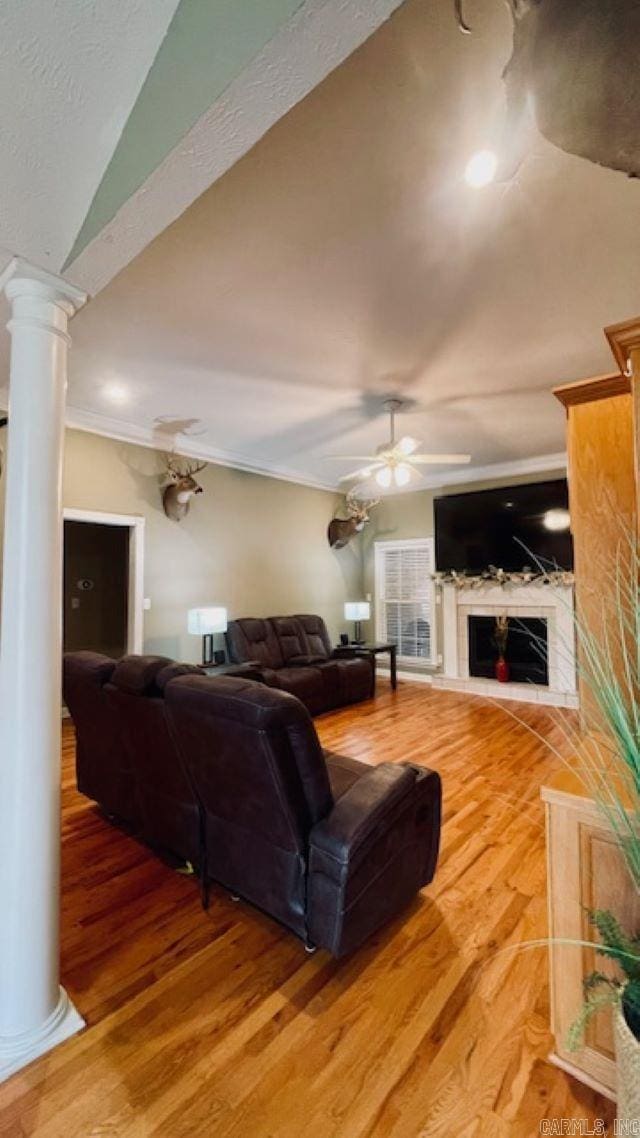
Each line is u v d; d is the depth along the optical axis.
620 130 0.79
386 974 1.73
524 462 6.02
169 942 1.89
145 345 3.06
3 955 1.45
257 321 2.77
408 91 1.42
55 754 1.55
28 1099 1.31
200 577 5.41
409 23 1.25
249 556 5.98
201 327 2.83
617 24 0.69
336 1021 1.54
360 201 1.86
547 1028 1.52
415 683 6.88
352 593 7.60
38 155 1.23
